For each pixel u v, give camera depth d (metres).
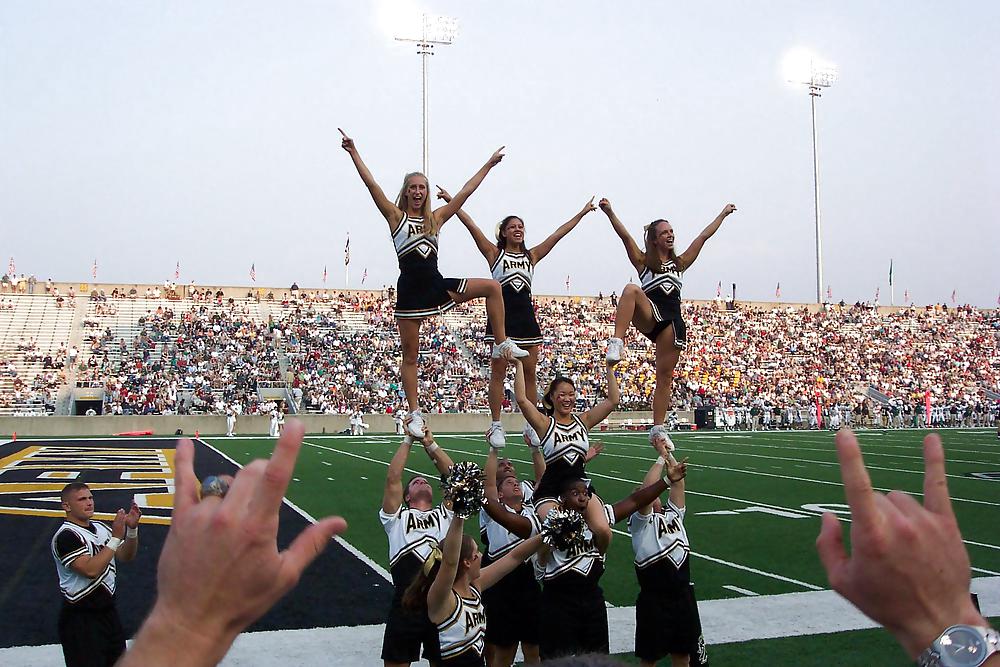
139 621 8.34
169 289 48.56
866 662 7.16
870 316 59.19
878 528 1.10
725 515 15.34
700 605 9.05
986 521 14.78
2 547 12.03
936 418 48.72
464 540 5.12
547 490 6.30
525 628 6.59
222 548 1.06
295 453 1.09
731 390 48.06
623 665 1.32
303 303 50.25
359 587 9.84
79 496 6.05
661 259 6.91
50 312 45.16
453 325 49.72
